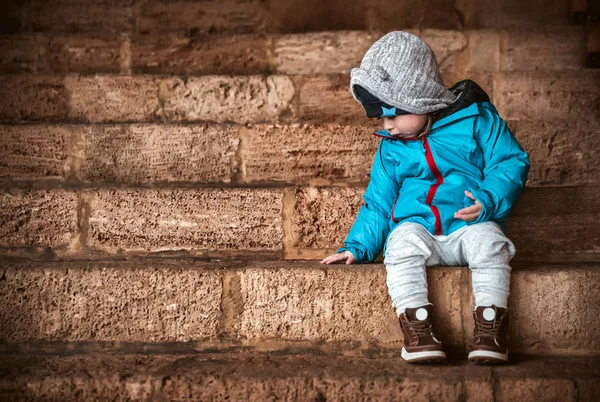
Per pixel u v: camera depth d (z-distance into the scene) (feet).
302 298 7.89
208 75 11.05
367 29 12.62
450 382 7.04
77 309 8.04
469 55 11.46
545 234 8.76
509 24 12.38
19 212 8.81
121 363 7.69
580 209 8.79
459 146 7.87
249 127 9.62
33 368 7.52
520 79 10.77
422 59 7.77
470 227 7.57
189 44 11.57
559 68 11.41
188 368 7.48
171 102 10.41
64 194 8.86
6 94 10.27
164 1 12.31
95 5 12.17
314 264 8.19
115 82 10.35
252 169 9.62
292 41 11.50
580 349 7.72
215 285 7.98
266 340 7.97
